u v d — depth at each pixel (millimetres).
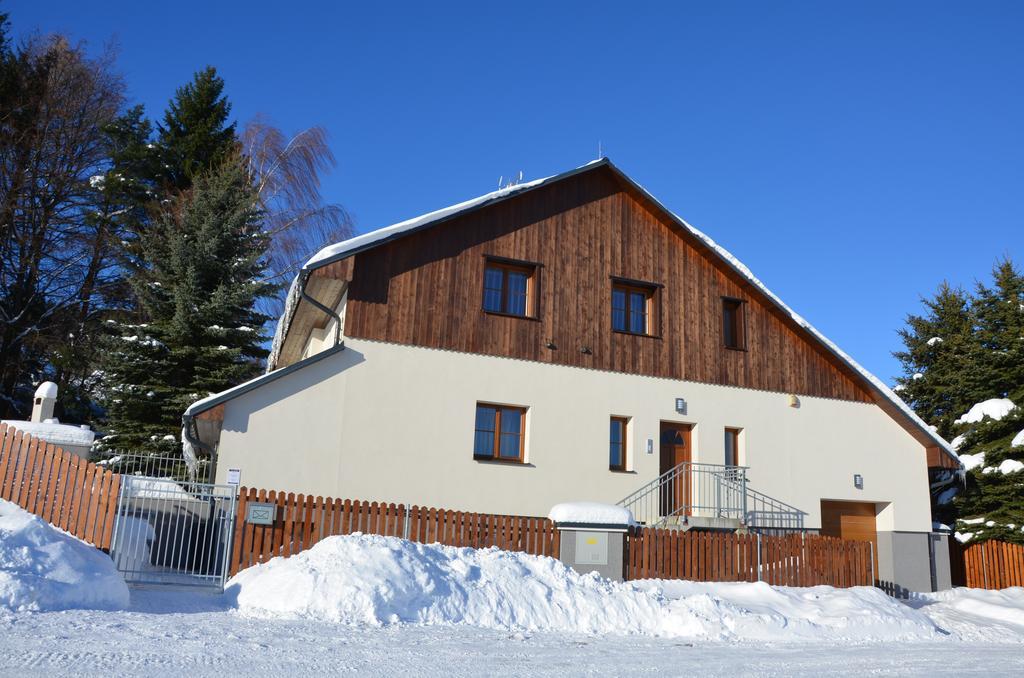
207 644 7879
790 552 15664
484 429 16094
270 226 33125
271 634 8648
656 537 14547
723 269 19297
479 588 11078
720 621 11391
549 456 16297
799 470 18859
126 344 24109
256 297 26812
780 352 19438
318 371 14664
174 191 31312
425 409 15375
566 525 13961
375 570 10570
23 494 11328
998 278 25703
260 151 33906
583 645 9617
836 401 19781
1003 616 15352
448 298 16141
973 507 22453
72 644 7375
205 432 15352
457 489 15312
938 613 15461
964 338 27875
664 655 9219
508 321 16609
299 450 14195
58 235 30625
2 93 29312
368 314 15297
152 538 12016
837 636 11758
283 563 11070
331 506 12617
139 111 33250
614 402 17234
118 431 23219
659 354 18031
